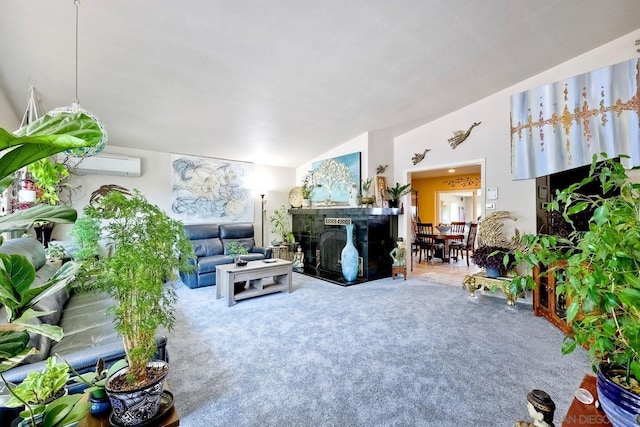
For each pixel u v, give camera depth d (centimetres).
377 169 509
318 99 371
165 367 129
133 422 111
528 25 265
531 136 352
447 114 454
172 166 506
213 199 551
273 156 578
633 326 69
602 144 296
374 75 326
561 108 326
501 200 394
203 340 250
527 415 156
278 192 646
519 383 185
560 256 85
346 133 493
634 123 279
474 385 183
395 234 528
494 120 401
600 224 72
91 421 113
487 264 354
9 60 255
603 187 81
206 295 389
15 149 59
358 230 491
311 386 183
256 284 396
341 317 304
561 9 249
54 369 105
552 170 332
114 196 121
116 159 441
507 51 304
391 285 445
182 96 335
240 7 220
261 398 172
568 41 295
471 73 341
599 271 69
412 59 302
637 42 288
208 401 169
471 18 250
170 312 130
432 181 841
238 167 584
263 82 324
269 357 220
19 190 281
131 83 303
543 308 298
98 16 217
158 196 493
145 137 435
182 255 130
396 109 418
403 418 155
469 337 253
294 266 570
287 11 227
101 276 111
